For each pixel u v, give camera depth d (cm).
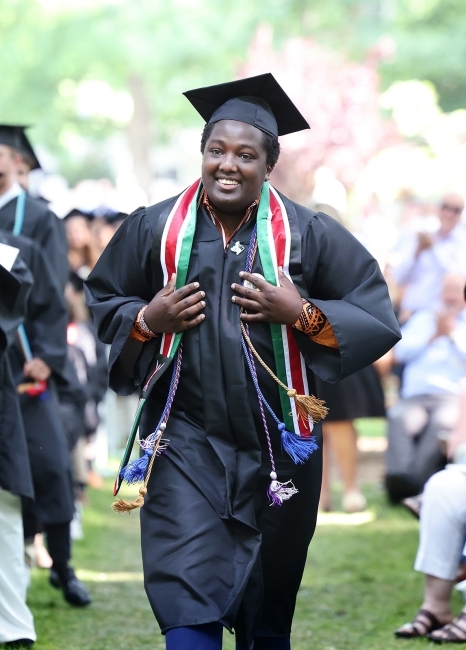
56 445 1806
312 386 1299
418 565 1692
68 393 2081
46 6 7494
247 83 1266
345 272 1284
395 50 7288
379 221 3978
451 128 7581
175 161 9981
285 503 1269
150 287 1313
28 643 1619
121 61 7531
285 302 1229
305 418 1268
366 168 6253
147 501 1246
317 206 2706
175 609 1160
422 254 3003
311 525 1295
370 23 7406
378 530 2491
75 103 8256
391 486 2698
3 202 2016
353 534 2459
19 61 7638
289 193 6166
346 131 6256
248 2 7350
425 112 7588
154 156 9225
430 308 2788
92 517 2658
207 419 1241
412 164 6588
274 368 1261
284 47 6569
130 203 4084
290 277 1264
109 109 8388
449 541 1678
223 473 1234
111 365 1275
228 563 1201
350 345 1239
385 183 6328
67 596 1875
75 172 9881
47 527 1852
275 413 1269
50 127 8231
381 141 6347
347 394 2644
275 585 1291
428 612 1692
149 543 1219
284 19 7306
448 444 1789
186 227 1261
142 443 1255
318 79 6362
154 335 1262
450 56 7269
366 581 2056
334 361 1262
